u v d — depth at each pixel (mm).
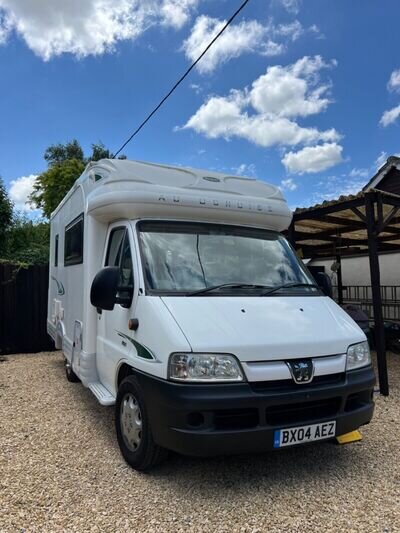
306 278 4375
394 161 12406
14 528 2789
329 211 6992
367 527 2840
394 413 5117
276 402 3070
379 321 6035
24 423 4762
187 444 2980
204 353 3053
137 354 3527
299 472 3594
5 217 14031
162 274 3709
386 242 11117
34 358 8812
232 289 3764
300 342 3303
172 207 4117
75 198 5539
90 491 3264
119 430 3812
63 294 6297
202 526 2834
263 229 4613
